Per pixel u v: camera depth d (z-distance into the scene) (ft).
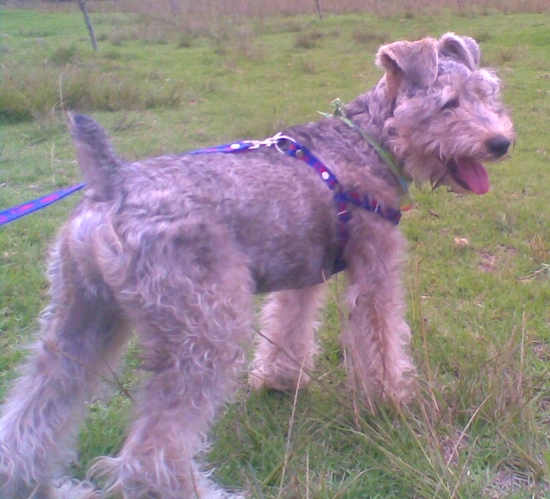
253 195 2.65
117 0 26.35
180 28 16.28
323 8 18.26
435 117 3.00
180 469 2.43
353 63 11.63
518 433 2.93
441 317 3.93
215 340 2.47
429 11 16.15
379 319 3.09
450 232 5.18
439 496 2.56
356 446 2.91
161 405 2.45
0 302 4.18
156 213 2.42
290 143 2.92
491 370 3.17
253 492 2.66
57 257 2.64
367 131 3.10
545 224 5.18
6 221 2.82
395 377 3.15
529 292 4.23
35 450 2.55
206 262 2.47
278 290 2.99
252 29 15.84
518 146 7.00
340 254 3.05
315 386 3.42
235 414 3.17
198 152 2.75
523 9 15.98
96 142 2.48
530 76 9.98
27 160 7.10
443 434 2.95
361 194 2.96
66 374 2.63
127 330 2.80
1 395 3.26
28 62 11.98
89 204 2.49
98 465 2.51
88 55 12.81
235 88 10.36
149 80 10.89
